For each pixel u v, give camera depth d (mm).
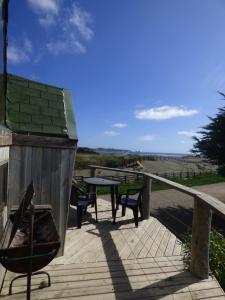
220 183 23031
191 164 56625
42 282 3291
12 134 3717
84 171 25281
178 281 3418
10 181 3768
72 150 4121
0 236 3211
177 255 4199
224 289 3449
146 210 6027
